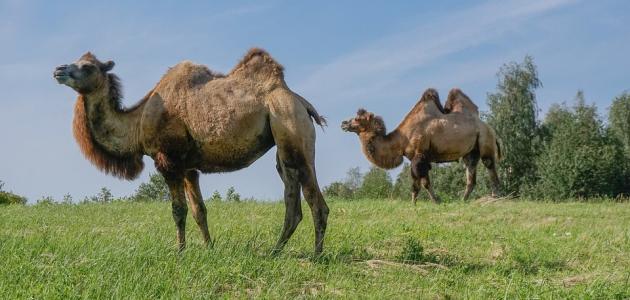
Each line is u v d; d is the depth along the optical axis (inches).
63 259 314.5
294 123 359.3
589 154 1519.4
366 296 281.3
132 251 324.5
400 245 418.6
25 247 341.7
